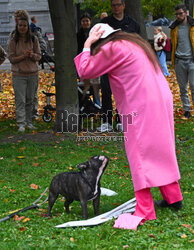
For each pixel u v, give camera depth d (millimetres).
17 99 9258
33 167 7027
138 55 4527
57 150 7953
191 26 9820
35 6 23922
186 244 4020
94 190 4680
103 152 7789
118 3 8453
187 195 5582
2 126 10047
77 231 4289
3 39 23609
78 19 25438
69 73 8867
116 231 4297
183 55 9969
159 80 4617
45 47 10625
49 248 3893
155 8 22625
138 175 4535
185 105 10352
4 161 7301
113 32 4633
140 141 4523
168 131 4594
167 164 4594
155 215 4645
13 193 5797
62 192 4789
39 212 5051
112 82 4652
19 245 3945
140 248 3900
